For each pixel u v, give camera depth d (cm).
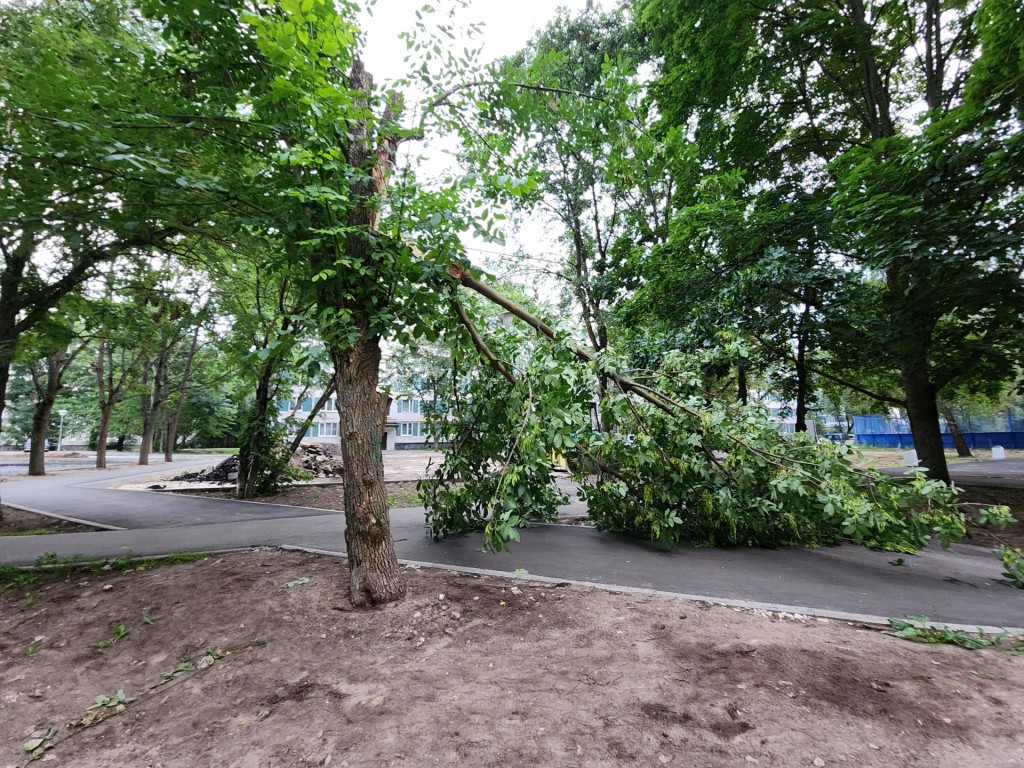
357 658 355
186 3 445
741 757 239
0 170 497
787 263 1055
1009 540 723
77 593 510
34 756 270
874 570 560
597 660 340
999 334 980
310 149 436
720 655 342
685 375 648
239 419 1269
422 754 248
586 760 240
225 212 543
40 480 1833
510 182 479
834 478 532
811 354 1348
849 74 1365
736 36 1188
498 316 643
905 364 1087
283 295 1062
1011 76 819
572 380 500
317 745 260
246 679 333
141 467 2594
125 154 430
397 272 458
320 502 1162
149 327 1005
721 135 1345
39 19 629
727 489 599
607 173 686
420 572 535
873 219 873
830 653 344
